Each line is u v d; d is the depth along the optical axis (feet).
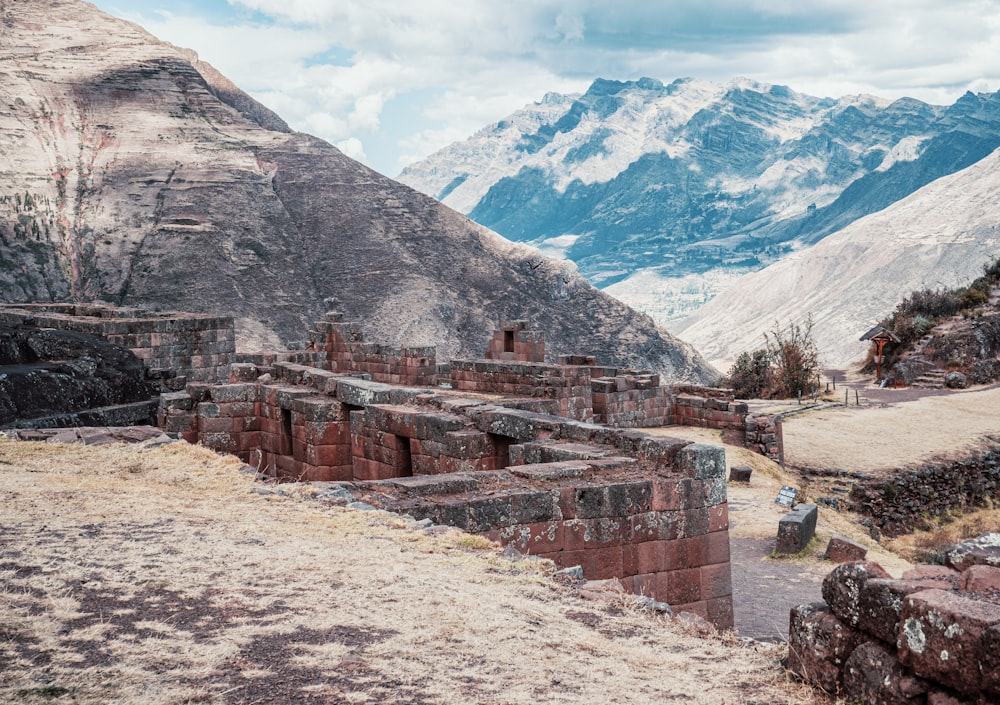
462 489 45.01
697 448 48.60
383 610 28.76
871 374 283.38
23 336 98.27
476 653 26.11
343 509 42.16
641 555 46.44
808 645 25.16
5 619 24.41
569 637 28.63
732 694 24.49
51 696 20.22
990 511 148.36
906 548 120.67
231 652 24.08
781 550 82.64
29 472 45.65
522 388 124.98
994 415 194.49
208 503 41.96
